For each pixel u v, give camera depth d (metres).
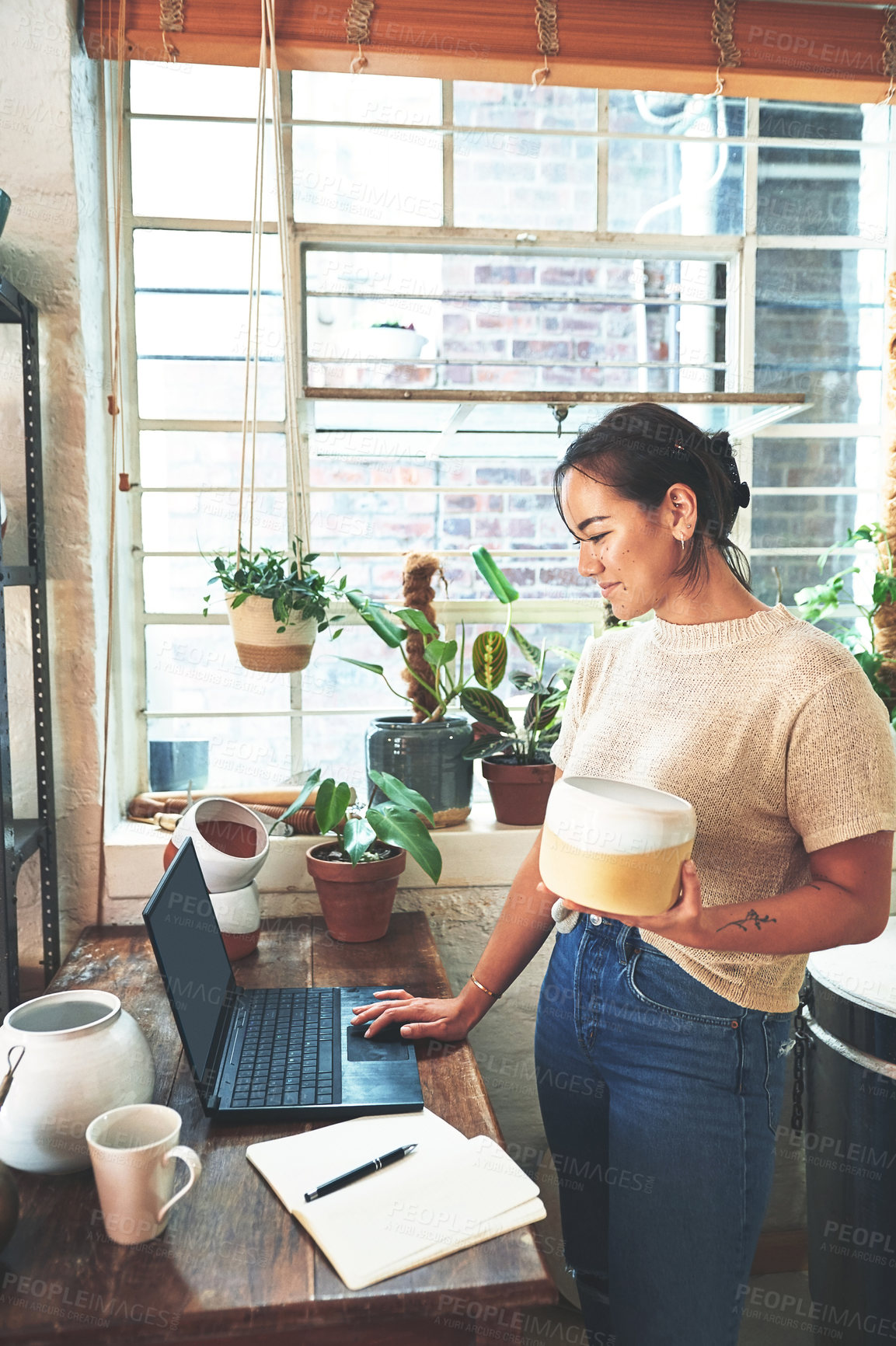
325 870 1.50
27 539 1.55
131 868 1.68
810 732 0.91
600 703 1.13
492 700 1.82
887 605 1.92
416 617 1.74
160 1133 0.85
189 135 1.84
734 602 1.03
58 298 1.56
